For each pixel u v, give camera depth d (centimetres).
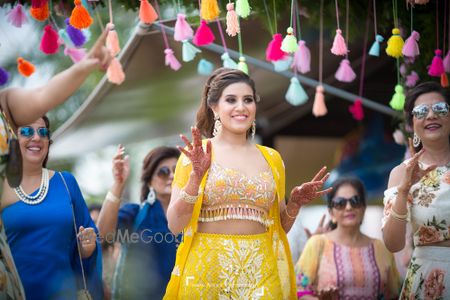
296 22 970
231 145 648
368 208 1661
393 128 1212
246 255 622
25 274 667
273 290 627
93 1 810
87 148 1464
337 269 873
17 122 536
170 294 630
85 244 695
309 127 1590
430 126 700
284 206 670
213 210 625
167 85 1150
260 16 911
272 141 1592
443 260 689
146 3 746
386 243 697
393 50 801
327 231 951
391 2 888
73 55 773
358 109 1105
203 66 913
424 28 898
